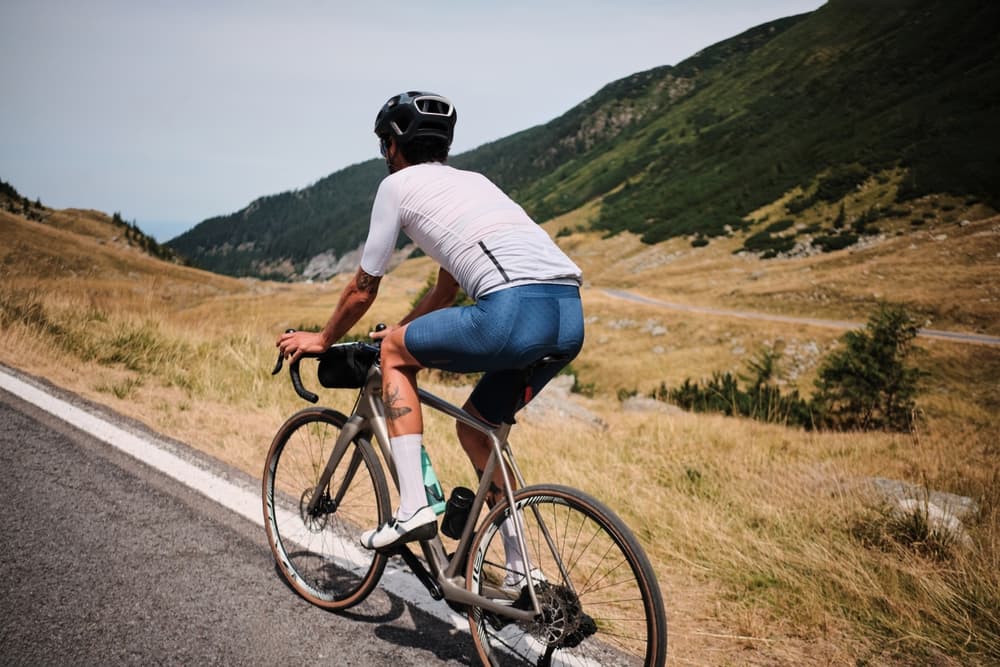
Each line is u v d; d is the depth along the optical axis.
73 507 3.00
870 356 25.94
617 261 153.38
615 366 62.50
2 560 2.49
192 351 7.41
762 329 64.06
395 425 2.26
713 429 9.14
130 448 3.84
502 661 2.27
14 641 2.04
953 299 67.19
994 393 46.25
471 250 2.07
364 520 3.17
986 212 102.62
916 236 97.12
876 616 2.97
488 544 2.22
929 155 131.25
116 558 2.62
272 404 6.03
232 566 2.70
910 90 179.50
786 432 10.65
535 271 2.07
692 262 135.62
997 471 6.65
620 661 2.35
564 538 2.59
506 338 2.01
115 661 2.03
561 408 9.47
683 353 62.97
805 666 2.61
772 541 3.83
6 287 8.43
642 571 1.92
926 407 34.56
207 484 3.46
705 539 3.86
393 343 2.26
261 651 2.18
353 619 2.46
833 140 172.12
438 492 2.38
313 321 60.34
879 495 4.75
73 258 133.50
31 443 3.70
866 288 77.19
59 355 6.21
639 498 4.58
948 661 2.69
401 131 2.25
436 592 2.29
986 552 3.74
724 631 2.86
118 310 8.86
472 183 2.22
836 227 121.50
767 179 166.38
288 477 2.88
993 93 146.38
